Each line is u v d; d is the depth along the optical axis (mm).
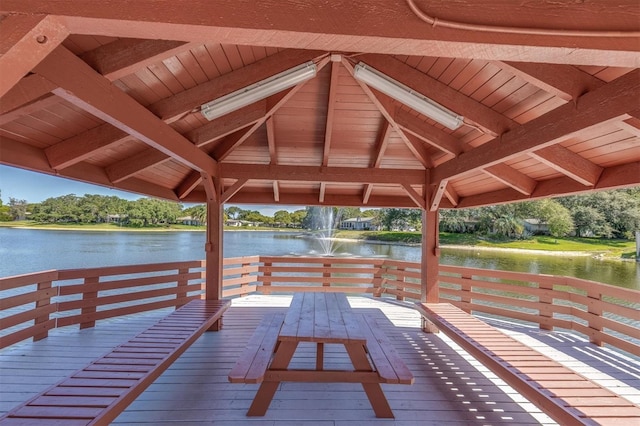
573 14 1094
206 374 2916
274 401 2500
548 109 2453
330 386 2736
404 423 2264
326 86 3217
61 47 1487
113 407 1725
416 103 2680
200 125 3234
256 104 3168
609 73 1847
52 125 2334
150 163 3320
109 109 1825
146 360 2311
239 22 1056
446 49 1141
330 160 4445
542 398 1953
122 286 4402
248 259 6180
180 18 1036
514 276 4656
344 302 3398
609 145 2531
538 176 3533
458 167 3418
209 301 4000
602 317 3783
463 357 3434
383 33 1085
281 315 3365
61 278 3881
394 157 4414
